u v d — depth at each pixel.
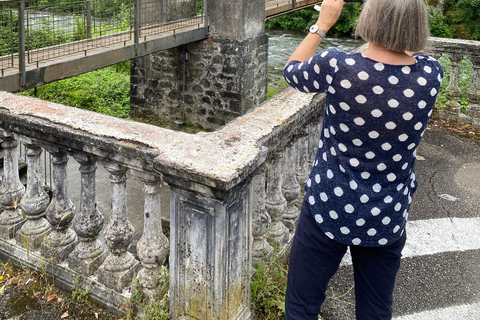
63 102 10.36
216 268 1.96
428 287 2.78
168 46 7.93
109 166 2.23
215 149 1.96
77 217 2.49
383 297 1.81
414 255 3.10
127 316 2.29
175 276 2.10
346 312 2.55
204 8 8.77
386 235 1.66
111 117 2.36
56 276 2.58
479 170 4.59
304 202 1.78
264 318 2.37
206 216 1.91
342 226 1.65
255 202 2.50
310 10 25.27
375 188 1.59
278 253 2.78
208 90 9.34
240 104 9.09
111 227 2.36
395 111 1.47
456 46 5.71
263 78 9.90
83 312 2.41
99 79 12.02
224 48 8.92
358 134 1.54
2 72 5.05
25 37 5.75
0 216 2.86
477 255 3.11
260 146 2.03
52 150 2.43
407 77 1.47
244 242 2.11
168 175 1.88
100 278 2.42
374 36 1.49
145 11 8.70
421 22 1.45
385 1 1.46
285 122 2.40
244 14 8.72
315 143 3.46
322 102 2.99
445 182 4.30
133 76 10.11
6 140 2.69
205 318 2.08
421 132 1.54
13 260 2.77
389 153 1.54
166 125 9.80
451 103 5.93
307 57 1.72
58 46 6.43
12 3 4.99
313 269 1.78
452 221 3.56
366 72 1.48
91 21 7.25
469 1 23.33
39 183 2.69
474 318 2.52
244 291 2.20
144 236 2.28
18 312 2.42
